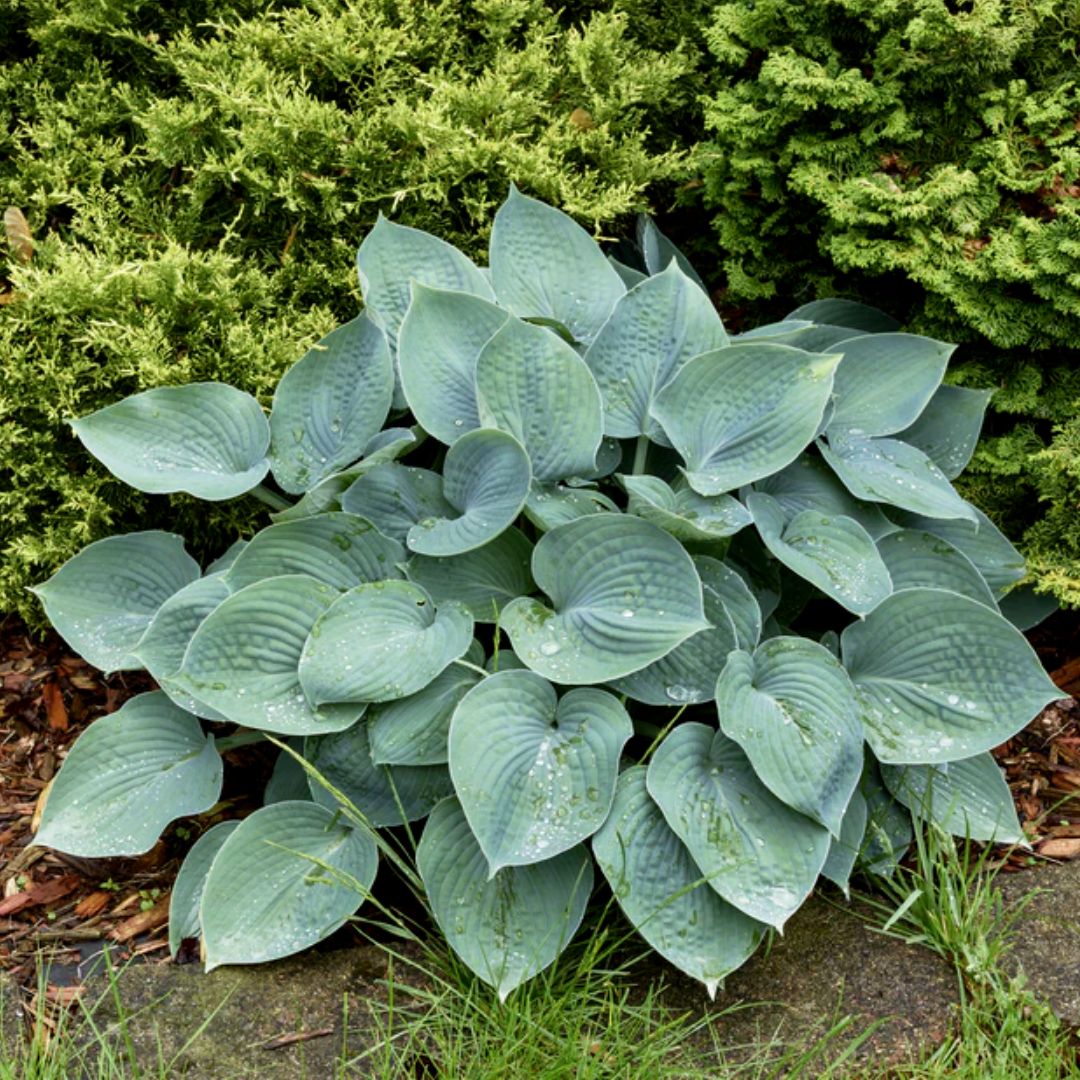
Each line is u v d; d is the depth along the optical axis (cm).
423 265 195
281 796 179
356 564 175
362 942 169
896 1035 157
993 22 186
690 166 210
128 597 185
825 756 160
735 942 158
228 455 181
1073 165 185
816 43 200
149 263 184
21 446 190
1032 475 195
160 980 162
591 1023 157
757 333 196
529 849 156
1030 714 166
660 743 169
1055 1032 157
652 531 166
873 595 172
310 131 199
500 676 163
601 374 186
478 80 210
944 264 190
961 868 172
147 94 211
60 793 171
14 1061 153
